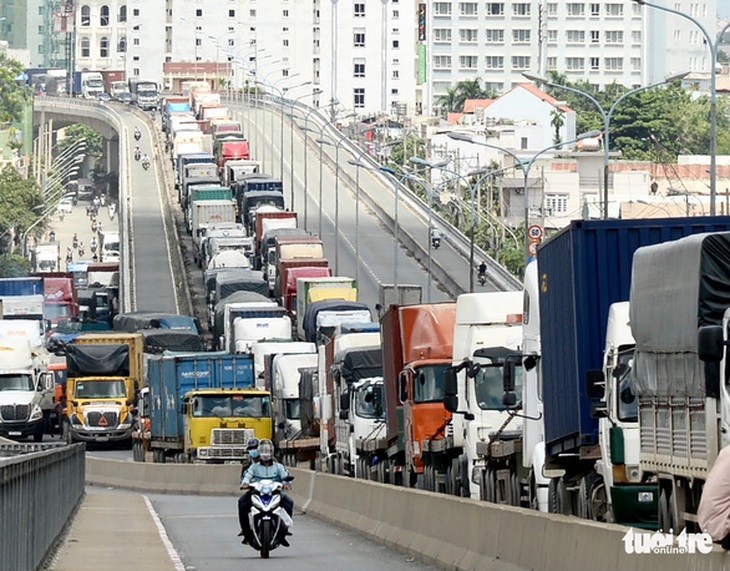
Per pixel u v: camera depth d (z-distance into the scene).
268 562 69.75
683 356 55.47
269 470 73.88
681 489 56.69
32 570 57.75
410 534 74.50
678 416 56.19
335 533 91.50
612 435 65.25
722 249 53.59
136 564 66.44
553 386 75.31
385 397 116.38
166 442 171.88
